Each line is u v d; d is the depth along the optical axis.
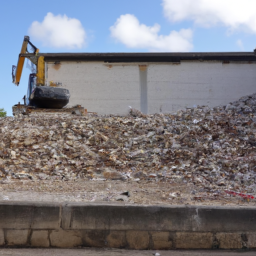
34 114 11.55
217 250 4.29
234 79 16.30
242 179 6.36
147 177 6.51
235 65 16.33
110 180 6.38
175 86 16.22
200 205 4.47
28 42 16.25
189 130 9.01
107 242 4.28
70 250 4.16
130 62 16.16
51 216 4.27
